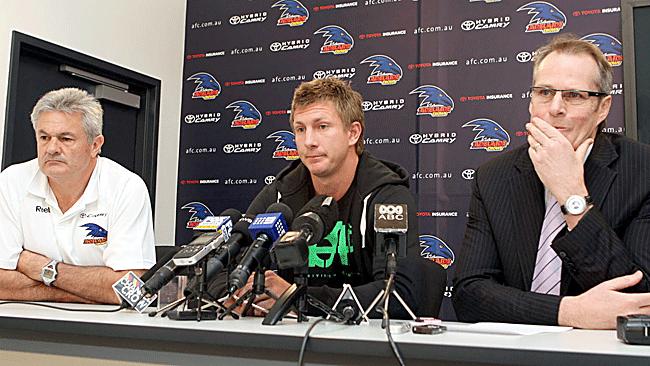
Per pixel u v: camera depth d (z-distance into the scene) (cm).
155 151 384
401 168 201
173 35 404
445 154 341
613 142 178
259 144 389
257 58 394
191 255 137
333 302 155
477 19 341
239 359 117
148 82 380
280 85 387
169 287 154
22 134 312
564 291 167
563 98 168
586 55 170
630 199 164
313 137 188
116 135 371
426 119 347
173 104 402
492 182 186
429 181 343
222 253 144
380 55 361
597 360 94
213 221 149
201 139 403
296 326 127
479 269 175
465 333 122
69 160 212
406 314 161
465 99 340
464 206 335
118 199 219
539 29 328
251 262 136
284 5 389
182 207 403
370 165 196
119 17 361
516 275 175
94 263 224
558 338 115
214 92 403
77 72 338
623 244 156
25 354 138
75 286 204
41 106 214
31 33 308
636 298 139
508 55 333
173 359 123
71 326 131
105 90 357
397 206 140
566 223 164
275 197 206
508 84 332
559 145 163
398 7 359
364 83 363
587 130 170
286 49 387
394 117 354
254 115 392
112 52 355
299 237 133
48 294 210
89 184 223
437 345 102
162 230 390
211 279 144
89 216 222
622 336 106
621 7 312
